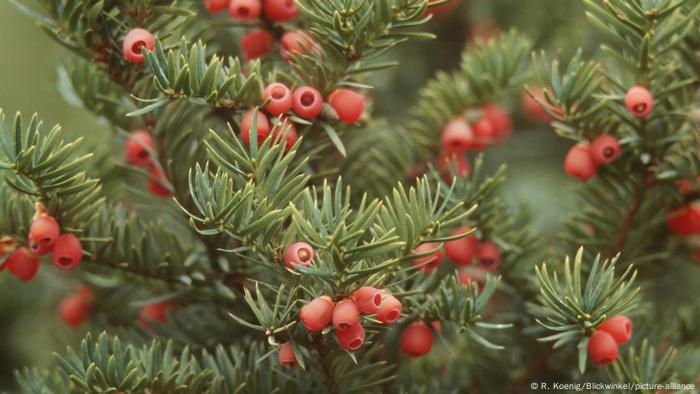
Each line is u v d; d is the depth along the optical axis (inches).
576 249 29.8
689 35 28.0
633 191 29.1
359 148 29.6
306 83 27.1
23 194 27.5
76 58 29.9
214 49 29.4
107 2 27.3
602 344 26.5
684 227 29.3
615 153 28.2
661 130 28.1
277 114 26.6
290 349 25.9
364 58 27.1
